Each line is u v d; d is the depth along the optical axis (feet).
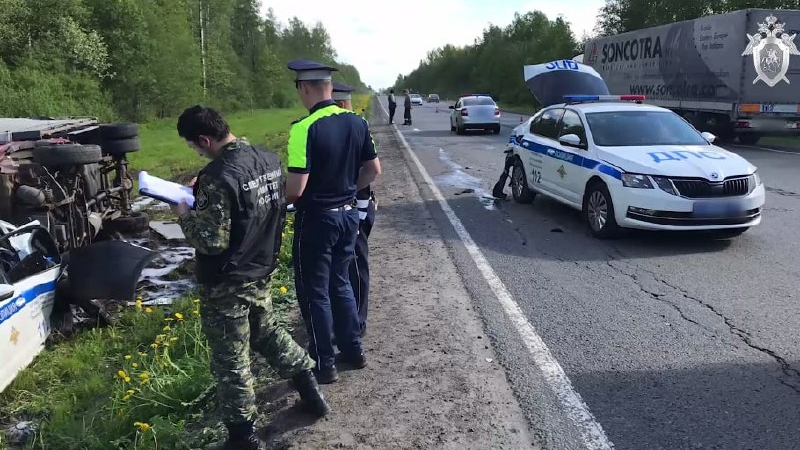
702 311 16.71
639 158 24.06
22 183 19.12
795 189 34.40
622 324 15.92
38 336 14.93
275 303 17.61
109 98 98.37
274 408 12.09
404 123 105.70
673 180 22.79
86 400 12.96
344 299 13.17
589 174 25.54
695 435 10.91
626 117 27.58
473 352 14.39
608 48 79.00
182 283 20.86
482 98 81.56
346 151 12.18
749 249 22.72
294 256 12.56
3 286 12.67
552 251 23.16
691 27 61.46
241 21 248.11
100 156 20.95
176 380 12.77
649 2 128.98
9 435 12.12
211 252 9.66
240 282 10.11
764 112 56.08
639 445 10.65
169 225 29.17
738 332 15.26
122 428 11.66
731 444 10.61
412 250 23.47
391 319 16.53
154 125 111.75
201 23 175.94
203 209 9.59
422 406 12.03
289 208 12.48
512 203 32.78
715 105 58.75
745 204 22.85
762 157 49.39
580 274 20.25
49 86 79.87
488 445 10.72
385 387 12.80
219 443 10.91
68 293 16.16
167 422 11.27
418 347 14.71
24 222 18.48
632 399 12.16
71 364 14.57
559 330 15.61
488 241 24.72
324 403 11.68
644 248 23.34
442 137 76.38
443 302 17.72
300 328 15.96
